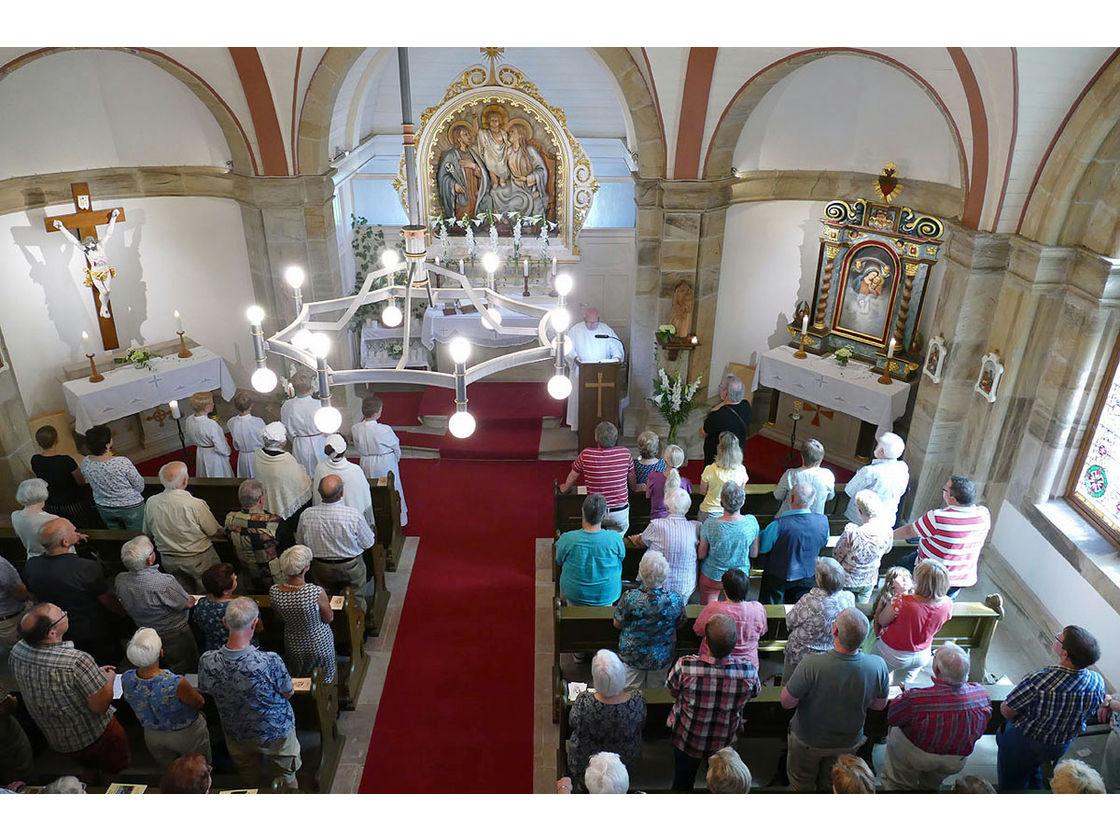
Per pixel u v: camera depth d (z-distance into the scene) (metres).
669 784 5.61
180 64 8.34
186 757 3.97
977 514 6.31
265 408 10.62
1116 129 6.24
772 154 9.45
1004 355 7.43
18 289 9.09
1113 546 6.79
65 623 4.88
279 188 9.20
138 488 7.26
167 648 5.94
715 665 4.62
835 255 9.45
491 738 6.19
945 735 4.59
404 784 5.81
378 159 11.68
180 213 9.90
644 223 9.58
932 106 8.31
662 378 9.80
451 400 11.12
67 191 9.13
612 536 6.14
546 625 7.36
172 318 10.38
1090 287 6.62
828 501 7.57
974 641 6.34
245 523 6.16
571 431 10.62
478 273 12.13
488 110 11.30
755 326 10.47
